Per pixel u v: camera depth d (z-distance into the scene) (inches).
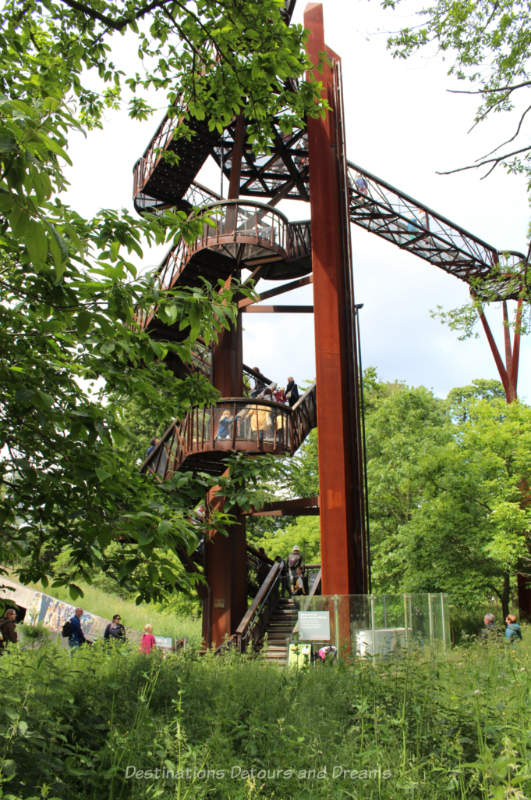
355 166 864.9
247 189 781.9
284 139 662.5
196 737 163.9
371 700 199.3
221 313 176.6
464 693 187.3
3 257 164.9
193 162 669.9
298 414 624.4
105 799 133.1
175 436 585.6
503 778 108.7
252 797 127.6
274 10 224.4
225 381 628.7
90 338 173.6
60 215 123.6
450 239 945.5
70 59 247.1
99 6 241.4
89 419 166.4
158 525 169.9
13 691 153.0
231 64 248.7
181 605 1004.6
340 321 553.6
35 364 165.0
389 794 128.6
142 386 187.2
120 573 183.5
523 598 892.0
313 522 1122.0
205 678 238.8
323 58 263.3
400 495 996.6
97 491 171.6
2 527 173.8
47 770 123.1
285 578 708.7
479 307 503.2
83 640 421.4
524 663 247.8
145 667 234.4
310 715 187.5
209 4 223.5
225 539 621.9
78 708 161.2
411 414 1030.4
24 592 823.7
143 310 178.4
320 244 559.8
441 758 146.1
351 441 539.5
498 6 260.7
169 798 126.0
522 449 837.8
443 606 434.3
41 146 98.3
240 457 259.8
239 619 625.0
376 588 989.8
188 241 188.2
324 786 130.1
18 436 171.2
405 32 268.5
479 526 850.1
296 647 354.6
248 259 592.4
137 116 313.1
